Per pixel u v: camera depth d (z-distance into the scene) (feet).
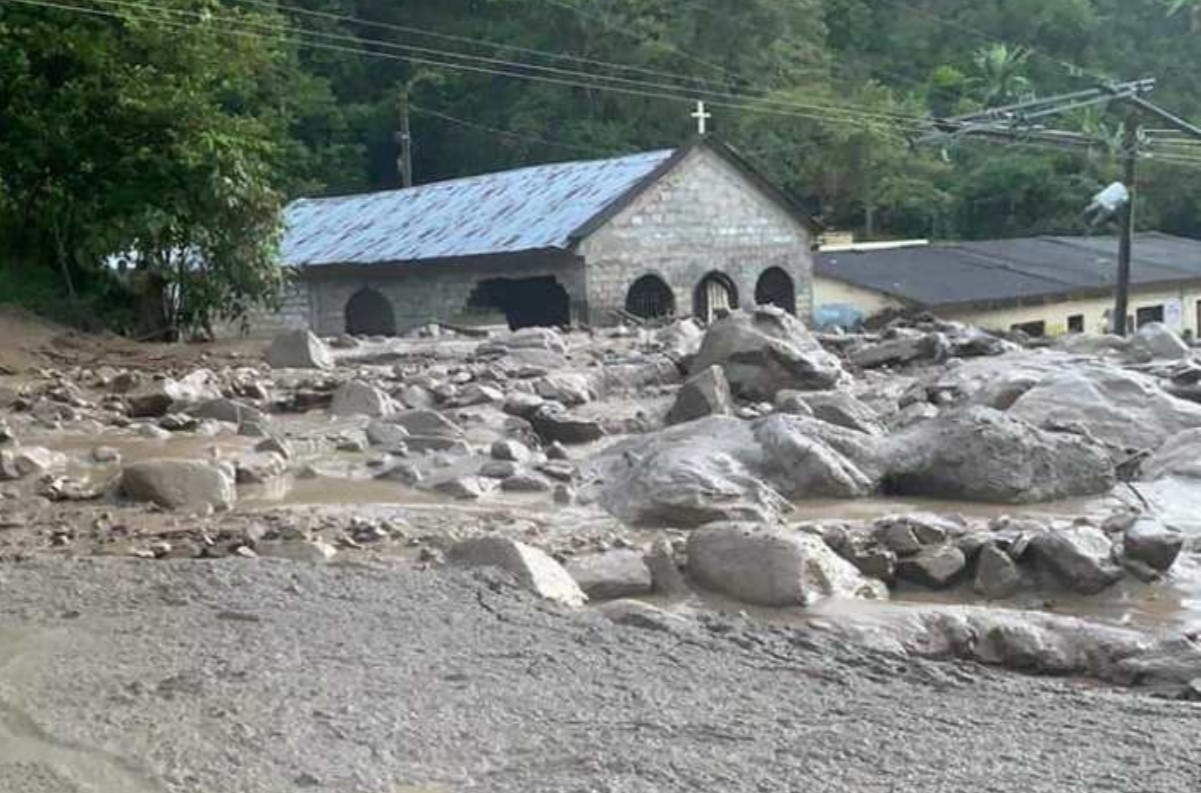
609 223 91.91
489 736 16.20
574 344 62.64
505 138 153.58
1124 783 14.60
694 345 57.52
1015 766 15.11
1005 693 18.06
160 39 66.39
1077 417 36.60
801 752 15.56
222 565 23.88
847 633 21.17
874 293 108.78
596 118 153.07
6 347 56.90
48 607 21.52
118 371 53.21
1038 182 163.12
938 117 156.66
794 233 103.50
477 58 157.07
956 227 170.19
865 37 189.98
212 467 31.14
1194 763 15.21
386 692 17.69
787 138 158.81
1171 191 165.58
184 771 15.24
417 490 32.58
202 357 59.98
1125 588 24.66
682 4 155.84
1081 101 98.37
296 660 18.97
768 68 160.66
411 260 94.84
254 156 71.26
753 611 22.48
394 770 15.24
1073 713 17.13
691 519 28.45
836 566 24.30
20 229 68.49
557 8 151.64
